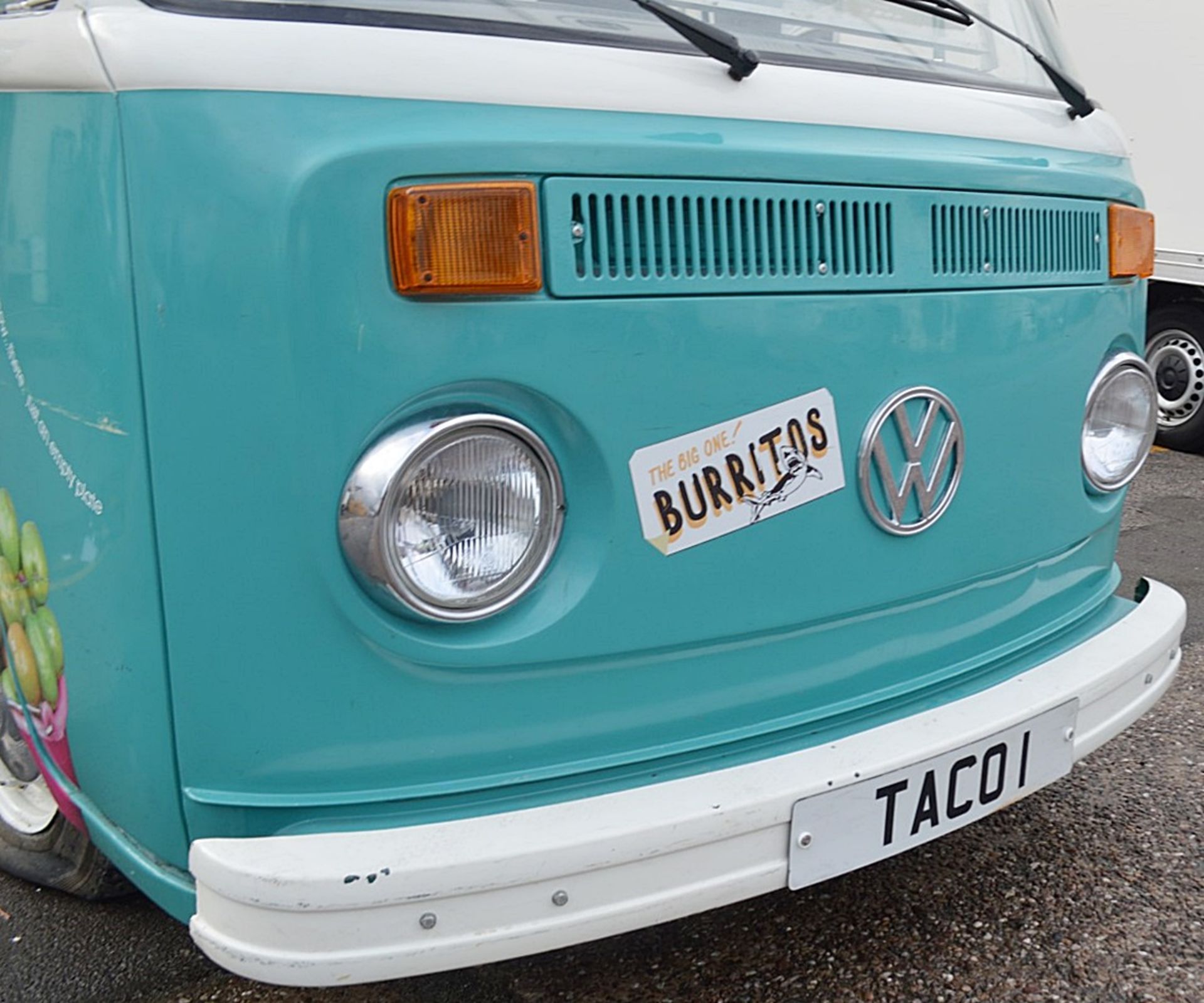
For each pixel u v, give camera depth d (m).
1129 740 3.24
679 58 1.80
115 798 1.83
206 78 1.45
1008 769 2.05
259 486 1.52
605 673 1.76
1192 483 6.34
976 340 2.07
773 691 1.94
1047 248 2.20
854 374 1.90
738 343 1.77
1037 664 2.24
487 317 1.57
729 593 1.83
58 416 1.73
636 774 1.80
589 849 1.60
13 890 2.61
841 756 1.86
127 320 1.52
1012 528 2.22
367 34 1.54
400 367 1.53
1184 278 6.96
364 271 1.50
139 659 1.64
